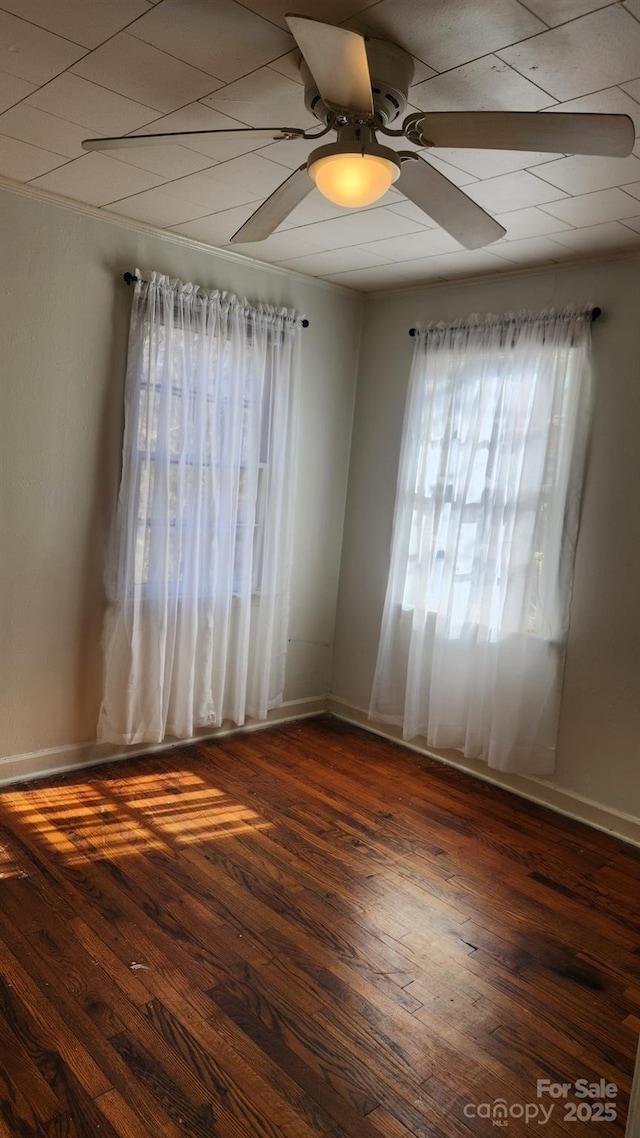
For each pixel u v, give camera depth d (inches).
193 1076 73.1
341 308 168.9
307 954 93.0
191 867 110.1
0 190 116.0
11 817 120.3
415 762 157.8
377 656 170.1
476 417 145.2
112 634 136.9
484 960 94.9
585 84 75.1
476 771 153.1
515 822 133.8
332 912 102.1
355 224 121.6
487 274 145.6
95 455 133.5
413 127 67.5
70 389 128.8
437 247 131.1
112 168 106.2
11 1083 70.7
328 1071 75.2
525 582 138.1
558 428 134.6
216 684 153.5
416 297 161.6
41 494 128.0
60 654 134.3
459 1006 86.2
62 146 99.3
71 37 72.0
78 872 106.4
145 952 90.6
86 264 127.6
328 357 168.6
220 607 151.1
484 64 72.6
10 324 120.6
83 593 135.6
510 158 90.9
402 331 164.9
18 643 128.9
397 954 94.6
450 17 65.4
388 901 106.0
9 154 103.7
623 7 62.1
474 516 146.4
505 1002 87.6
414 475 157.8
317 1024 81.4
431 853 120.6
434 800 140.3
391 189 103.0
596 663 133.2
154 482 136.9
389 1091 73.5
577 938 101.2
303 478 169.3
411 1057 78.0
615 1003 88.9
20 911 96.6
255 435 151.6
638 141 84.3
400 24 66.9
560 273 136.5
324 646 181.6
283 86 79.7
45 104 86.7
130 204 122.3
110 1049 75.5
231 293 147.8
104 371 132.4
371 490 172.7
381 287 163.6
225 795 134.7
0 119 91.7
